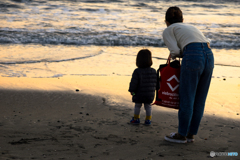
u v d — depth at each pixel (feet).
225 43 39.86
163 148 9.17
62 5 70.64
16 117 12.23
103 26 49.65
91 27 48.34
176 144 9.60
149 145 9.45
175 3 86.84
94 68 24.48
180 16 10.07
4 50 30.55
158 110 14.21
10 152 8.36
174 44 9.42
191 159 8.25
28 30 43.32
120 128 11.35
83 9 67.21
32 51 30.86
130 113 13.58
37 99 15.25
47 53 30.14
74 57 28.63
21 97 15.47
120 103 15.23
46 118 12.27
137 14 64.54
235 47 38.83
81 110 13.74
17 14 57.41
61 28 46.34
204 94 9.64
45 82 19.16
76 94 16.61
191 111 9.28
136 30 46.88
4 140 9.42
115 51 33.22
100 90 17.78
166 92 9.90
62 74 21.86
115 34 42.96
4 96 15.46
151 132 10.97
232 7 84.28
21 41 36.42
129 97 16.49
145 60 11.71
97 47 35.45
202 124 12.04
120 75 22.38
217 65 27.02
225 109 14.52
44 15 58.03
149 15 63.67
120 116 13.05
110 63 26.76
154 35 43.01
